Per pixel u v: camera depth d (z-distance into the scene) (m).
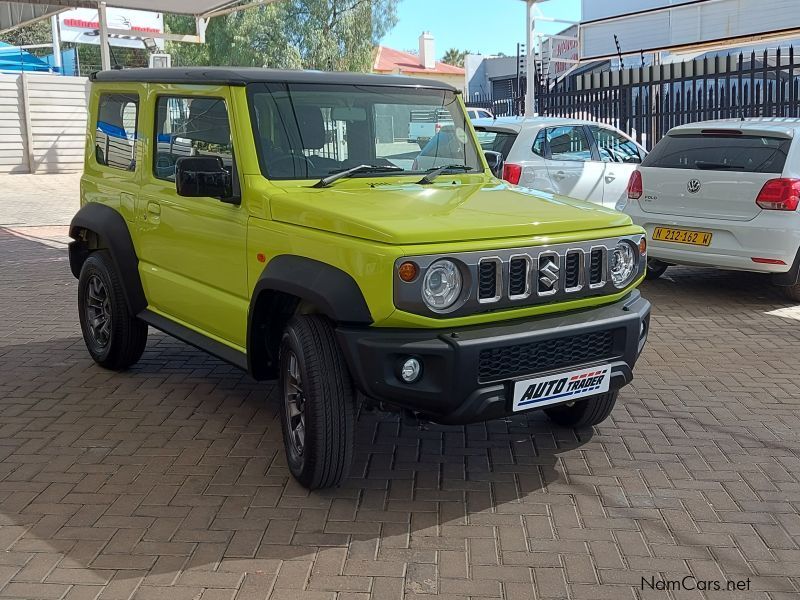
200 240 4.84
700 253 8.22
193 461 4.56
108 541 3.71
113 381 5.89
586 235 4.12
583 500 4.14
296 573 3.46
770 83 12.34
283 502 4.09
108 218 5.72
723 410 5.40
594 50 18.38
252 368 4.44
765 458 4.65
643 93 14.59
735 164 8.02
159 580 3.41
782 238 7.76
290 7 36.03
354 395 3.98
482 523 3.90
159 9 13.78
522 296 3.92
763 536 3.80
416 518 3.94
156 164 5.38
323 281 3.81
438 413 3.81
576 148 10.52
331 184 4.50
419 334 3.73
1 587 3.35
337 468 4.01
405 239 3.64
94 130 6.17
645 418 5.26
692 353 6.68
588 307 4.23
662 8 16.36
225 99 4.61
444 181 4.96
